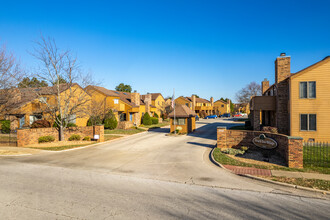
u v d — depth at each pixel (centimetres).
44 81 2067
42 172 1038
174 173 1025
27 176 971
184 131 2664
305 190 802
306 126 1825
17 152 1516
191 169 1093
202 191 792
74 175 991
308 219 584
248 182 894
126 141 2089
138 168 1116
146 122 3878
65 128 2133
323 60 1788
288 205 673
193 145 1800
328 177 922
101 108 2928
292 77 1845
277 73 2014
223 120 5344
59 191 786
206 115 6644
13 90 2028
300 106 1831
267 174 974
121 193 768
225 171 1055
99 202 688
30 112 2583
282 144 1270
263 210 637
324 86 1778
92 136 2286
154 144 1889
